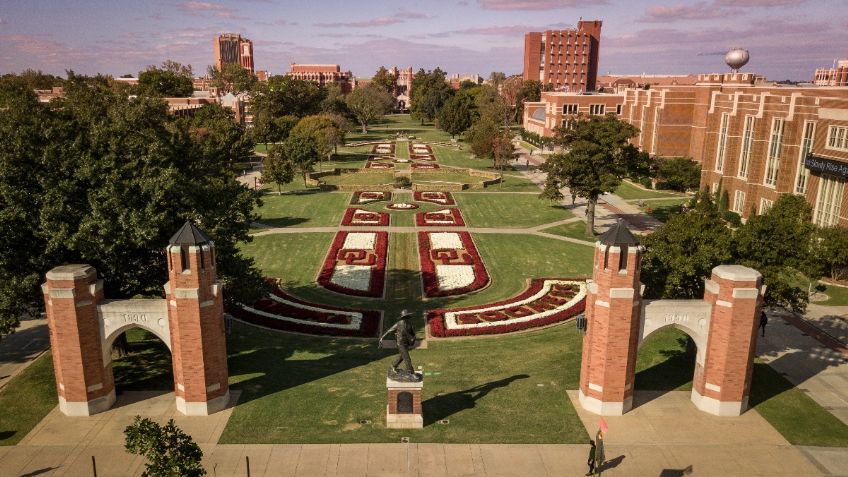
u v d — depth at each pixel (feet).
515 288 167.32
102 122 116.57
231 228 125.70
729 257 108.88
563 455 87.76
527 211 263.49
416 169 376.48
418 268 185.78
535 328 137.69
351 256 190.90
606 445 90.12
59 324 93.66
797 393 107.14
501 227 235.20
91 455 86.74
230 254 121.08
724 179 254.68
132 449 69.21
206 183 129.70
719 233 111.65
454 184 313.32
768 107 227.40
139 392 105.81
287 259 191.72
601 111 468.75
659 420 97.50
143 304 96.32
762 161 232.32
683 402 103.50
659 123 355.15
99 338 96.89
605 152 205.98
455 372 114.52
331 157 428.15
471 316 143.54
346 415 97.76
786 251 110.11
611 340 94.84
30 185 104.32
